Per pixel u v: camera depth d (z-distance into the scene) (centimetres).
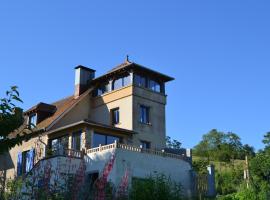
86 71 4200
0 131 820
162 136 3841
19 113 855
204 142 11119
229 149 10300
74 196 878
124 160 2833
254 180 4619
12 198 961
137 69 3744
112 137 3456
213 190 3316
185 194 3000
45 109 4041
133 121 3612
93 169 2908
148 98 3812
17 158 3791
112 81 3900
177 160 3206
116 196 947
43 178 916
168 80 4016
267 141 6231
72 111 3838
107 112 3841
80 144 3300
